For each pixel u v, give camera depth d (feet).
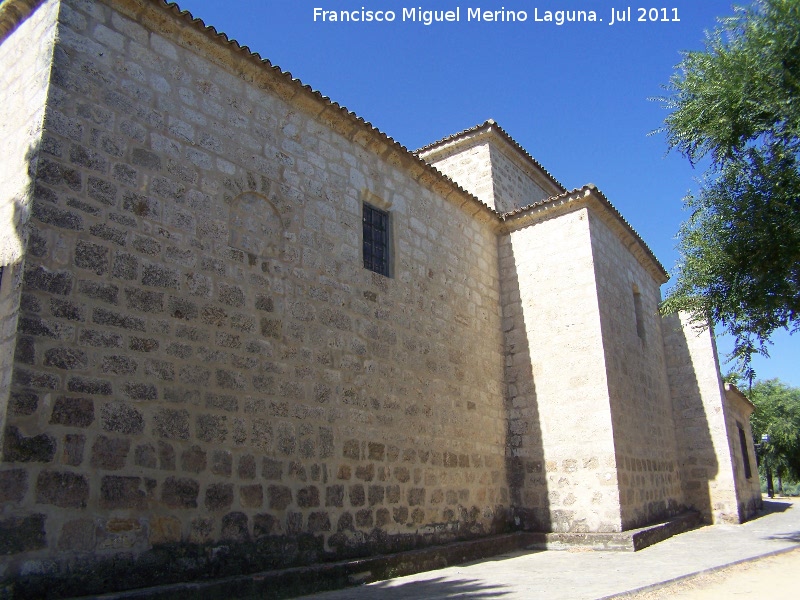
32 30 24.49
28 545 18.94
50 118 22.27
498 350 46.24
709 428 58.08
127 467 21.93
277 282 29.35
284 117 31.99
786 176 31.48
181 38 27.71
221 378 25.80
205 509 24.04
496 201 54.95
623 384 45.78
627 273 52.80
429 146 58.95
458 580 28.71
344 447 30.73
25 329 20.20
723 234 34.27
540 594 24.27
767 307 33.50
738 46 32.09
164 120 26.18
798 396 149.38
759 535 46.09
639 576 28.32
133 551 21.50
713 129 32.30
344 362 31.91
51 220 21.59
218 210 27.45
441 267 41.63
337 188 34.22
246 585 23.47
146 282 23.95
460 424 39.78
